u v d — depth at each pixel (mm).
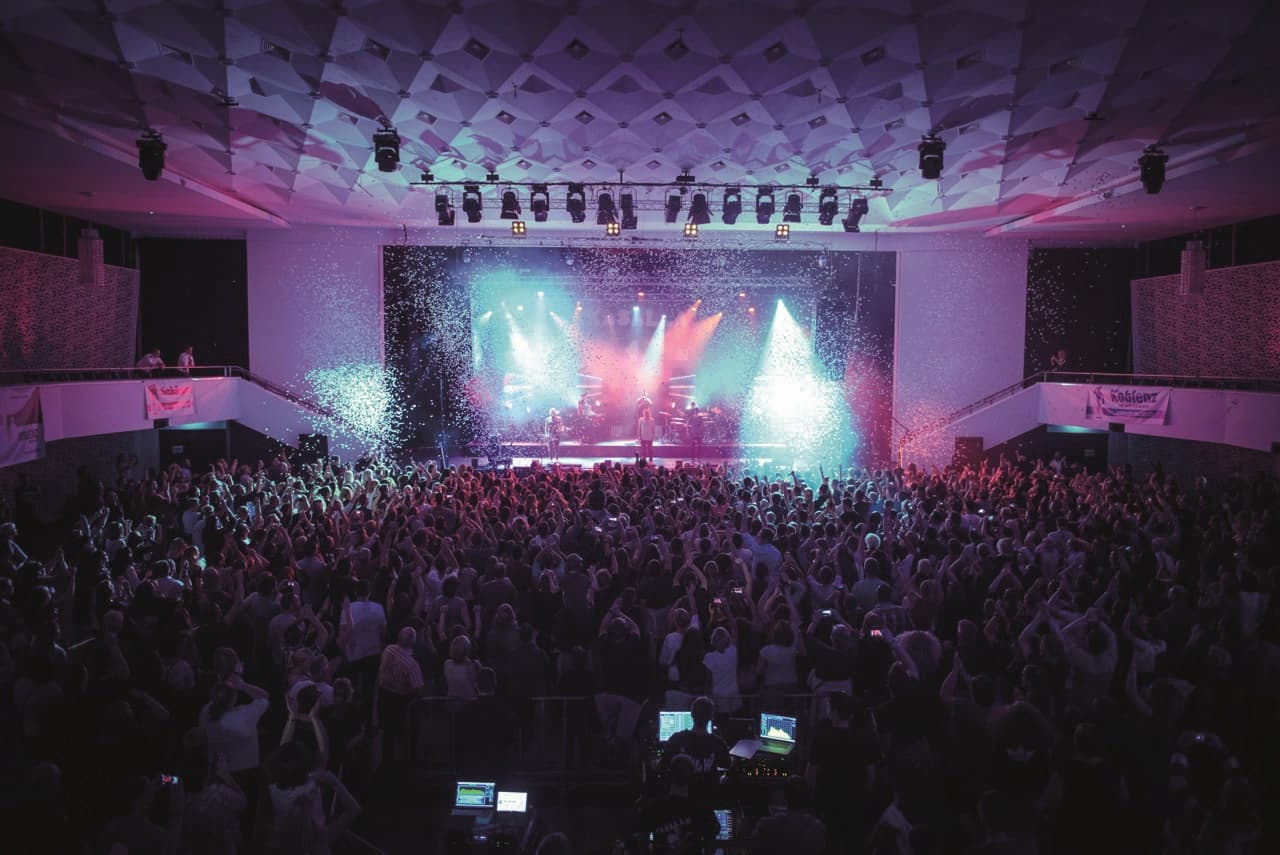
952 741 5258
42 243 20047
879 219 22531
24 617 7672
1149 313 24109
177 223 22406
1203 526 12188
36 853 4613
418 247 24641
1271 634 7301
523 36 11703
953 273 24906
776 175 17906
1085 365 25109
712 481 14883
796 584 8602
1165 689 6090
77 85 12234
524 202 21203
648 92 13664
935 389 25094
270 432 23000
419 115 14586
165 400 19828
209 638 7520
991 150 16000
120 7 10320
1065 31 11047
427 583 8852
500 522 10703
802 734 6500
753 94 13656
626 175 18203
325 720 6492
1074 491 14805
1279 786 5496
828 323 25266
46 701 5984
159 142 13953
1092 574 9031
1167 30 10758
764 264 24938
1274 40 10578
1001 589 8352
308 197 20141
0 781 5602
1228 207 18969
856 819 5332
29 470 17688
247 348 24516
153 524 11062
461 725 6828
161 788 4707
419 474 16406
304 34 11375
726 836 5375
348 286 24516
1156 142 14789
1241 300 20578
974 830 4891
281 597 7879
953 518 10664
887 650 6648
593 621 7984
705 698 5512
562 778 7023
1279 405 15938
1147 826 4367
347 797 5230
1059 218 20797
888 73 12688
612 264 24969
